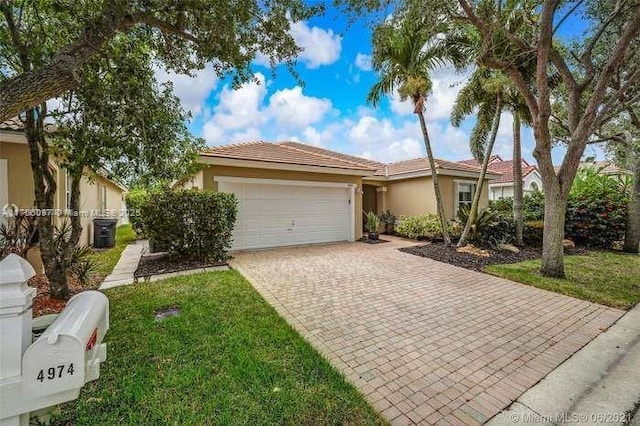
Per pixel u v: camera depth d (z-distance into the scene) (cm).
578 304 539
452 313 489
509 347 382
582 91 742
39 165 499
